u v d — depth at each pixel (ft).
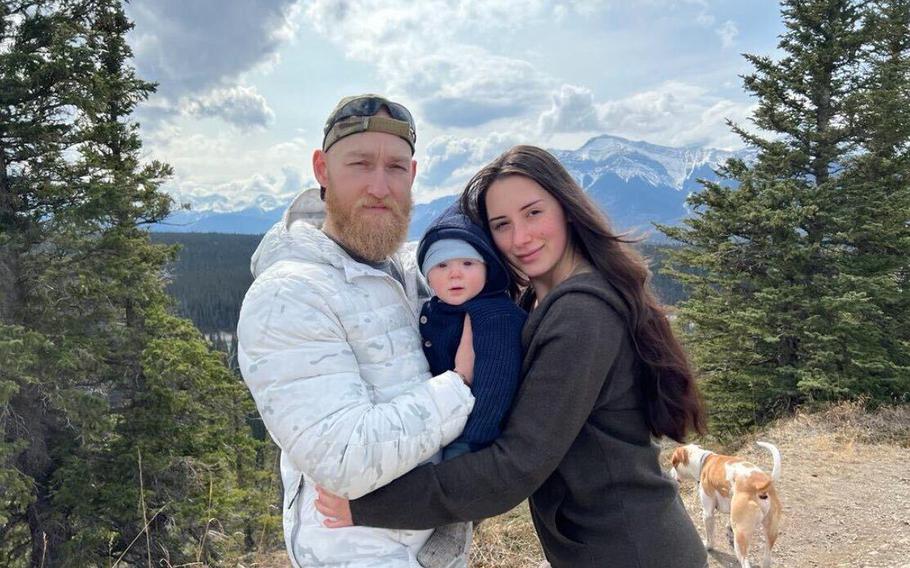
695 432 6.39
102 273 36.35
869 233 39.73
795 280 42.34
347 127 6.36
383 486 5.31
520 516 18.75
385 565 5.61
